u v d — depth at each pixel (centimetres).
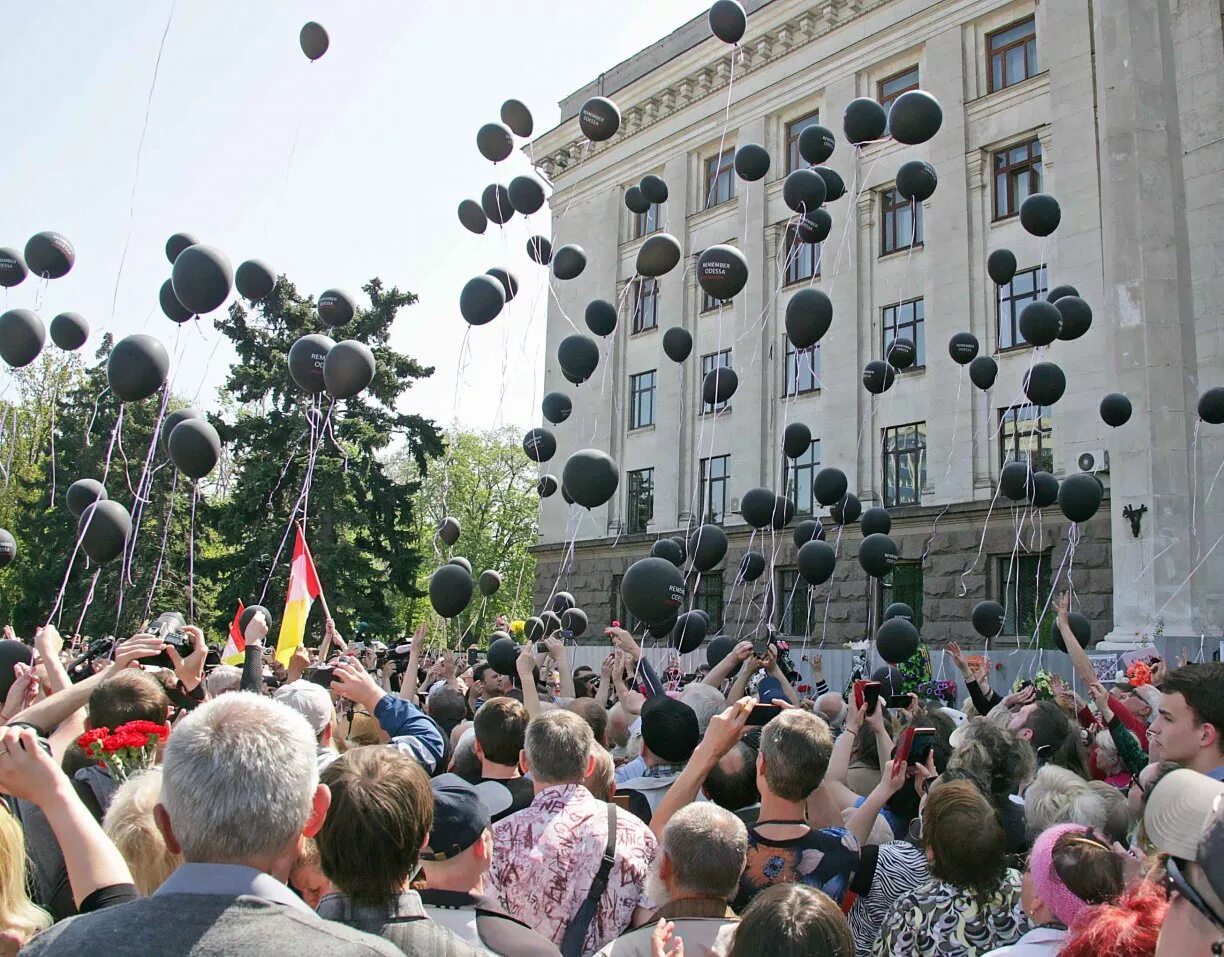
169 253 993
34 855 337
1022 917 338
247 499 3186
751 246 2955
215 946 180
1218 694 392
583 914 328
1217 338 1830
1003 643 2241
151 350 812
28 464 3372
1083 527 2139
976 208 2469
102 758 376
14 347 917
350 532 3553
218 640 3269
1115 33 1568
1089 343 2194
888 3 2686
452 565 825
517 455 5747
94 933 184
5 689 593
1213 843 165
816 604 2614
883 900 360
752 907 254
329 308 1028
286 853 208
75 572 3378
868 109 1080
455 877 290
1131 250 1521
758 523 1226
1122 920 234
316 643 3175
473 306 1022
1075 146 2275
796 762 355
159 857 305
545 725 363
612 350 3359
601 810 349
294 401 3309
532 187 1150
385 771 251
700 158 3209
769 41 2952
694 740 446
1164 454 1475
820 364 2753
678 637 1036
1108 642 1480
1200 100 1906
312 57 1023
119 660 422
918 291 2566
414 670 580
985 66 2514
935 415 2469
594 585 3278
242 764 203
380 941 193
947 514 2373
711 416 3020
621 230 3422
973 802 346
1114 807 382
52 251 966
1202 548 1698
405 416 3528
